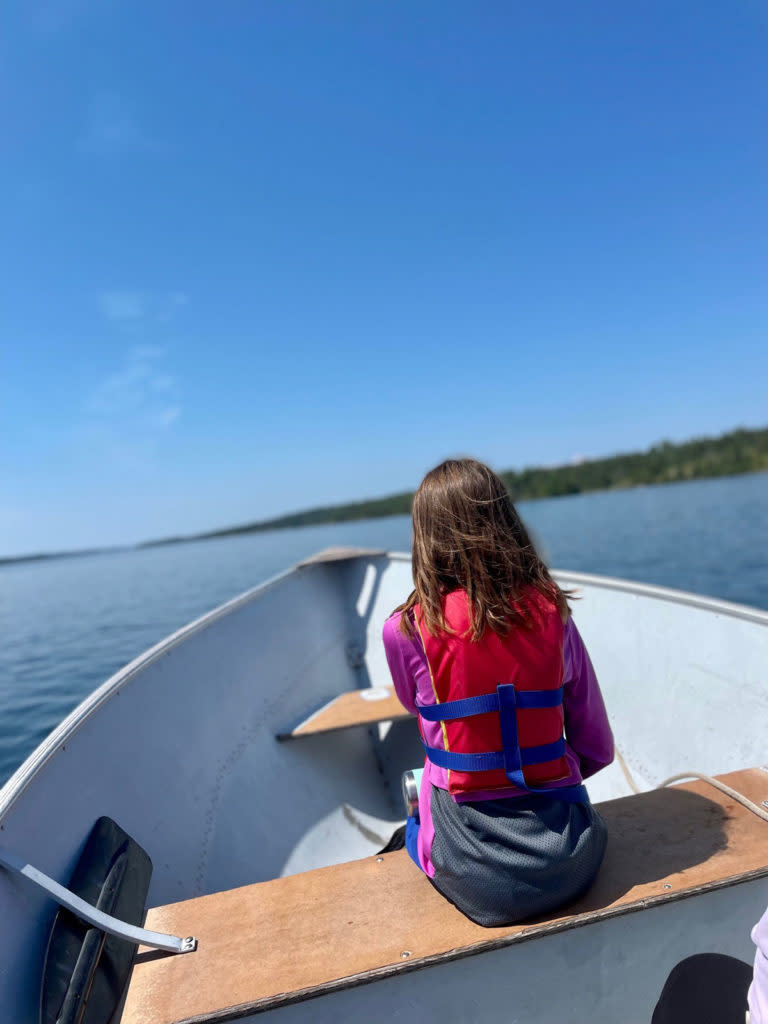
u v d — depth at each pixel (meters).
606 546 20.84
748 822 1.36
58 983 1.05
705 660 2.13
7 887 1.14
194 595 20.19
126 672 1.94
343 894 1.27
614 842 1.33
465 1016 1.09
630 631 2.46
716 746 2.05
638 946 1.15
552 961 1.12
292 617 3.34
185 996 1.07
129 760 1.77
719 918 1.18
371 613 3.77
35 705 7.44
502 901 1.10
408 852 1.37
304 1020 1.06
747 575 12.91
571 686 1.27
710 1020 1.05
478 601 1.12
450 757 1.15
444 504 1.18
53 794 1.40
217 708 2.39
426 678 1.19
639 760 2.36
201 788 2.07
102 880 1.33
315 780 2.78
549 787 1.14
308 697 3.11
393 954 1.09
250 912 1.25
